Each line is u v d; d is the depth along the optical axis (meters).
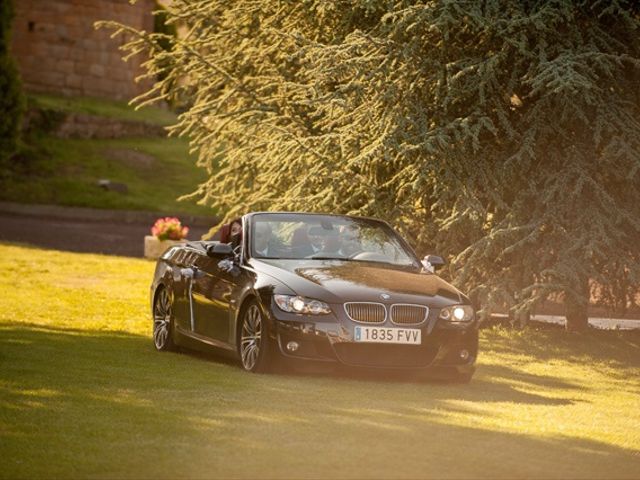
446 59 37.72
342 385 24.36
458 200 35.38
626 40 38.16
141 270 58.19
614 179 37.12
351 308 24.86
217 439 17.23
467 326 25.59
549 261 35.50
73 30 123.94
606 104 35.72
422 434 18.44
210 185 45.12
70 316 38.88
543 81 34.41
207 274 28.45
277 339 24.92
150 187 100.94
